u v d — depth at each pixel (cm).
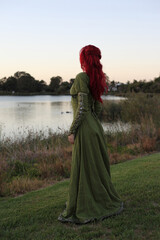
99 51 262
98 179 255
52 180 521
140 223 249
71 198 254
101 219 251
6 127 1367
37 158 665
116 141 852
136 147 787
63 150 726
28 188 450
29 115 2053
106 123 1370
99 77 256
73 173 254
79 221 250
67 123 1514
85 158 252
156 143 845
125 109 1310
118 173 456
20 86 10156
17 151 691
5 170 563
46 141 840
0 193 426
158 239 220
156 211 277
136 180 395
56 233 239
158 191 337
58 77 10388
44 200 345
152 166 487
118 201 276
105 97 1777
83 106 243
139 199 310
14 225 269
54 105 3447
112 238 224
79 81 247
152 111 1205
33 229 254
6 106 3222
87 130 252
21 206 328
